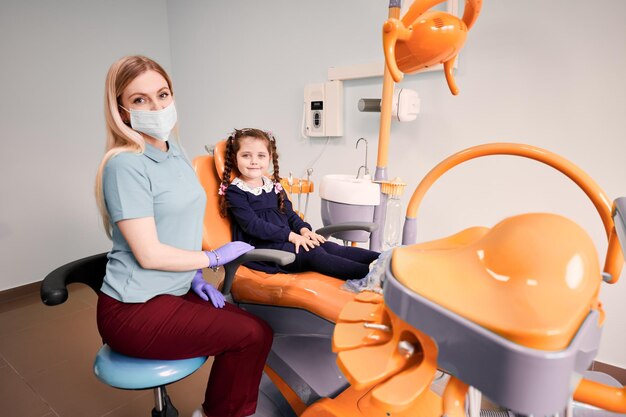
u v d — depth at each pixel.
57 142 2.48
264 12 2.24
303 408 1.19
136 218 0.95
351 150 2.04
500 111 1.59
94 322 2.10
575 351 0.35
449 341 0.39
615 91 1.37
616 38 1.34
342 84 1.99
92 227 2.71
